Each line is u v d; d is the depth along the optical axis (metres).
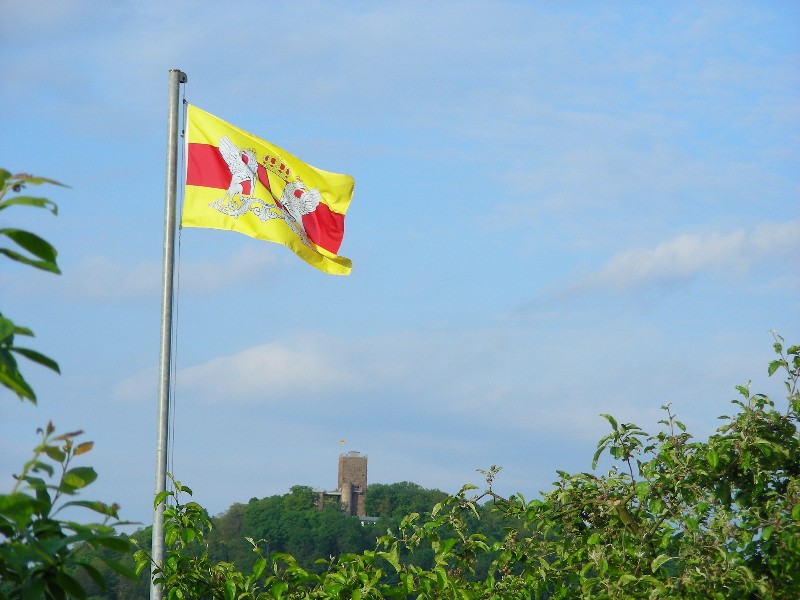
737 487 16.55
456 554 17.17
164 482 22.17
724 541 14.71
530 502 17.23
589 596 15.34
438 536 16.62
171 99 24.77
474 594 15.80
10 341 6.34
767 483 16.83
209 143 25.42
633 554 16.08
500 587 17.05
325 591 15.21
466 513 17.52
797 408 16.45
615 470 16.70
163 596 17.97
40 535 7.28
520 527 17.92
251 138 25.70
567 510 17.23
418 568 15.94
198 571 15.72
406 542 16.78
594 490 17.08
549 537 17.95
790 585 15.29
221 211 25.28
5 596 7.21
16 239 6.52
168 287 23.56
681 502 16.28
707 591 14.59
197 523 16.12
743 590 14.57
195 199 25.14
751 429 16.09
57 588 7.27
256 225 25.52
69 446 7.34
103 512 7.44
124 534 7.44
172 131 24.70
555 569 16.89
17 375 6.26
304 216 26.14
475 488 17.02
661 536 16.59
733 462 16.27
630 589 15.26
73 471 7.32
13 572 7.19
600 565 15.52
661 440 16.66
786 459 16.62
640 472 16.52
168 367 23.00
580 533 17.38
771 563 15.16
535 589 16.64
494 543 17.47
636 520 16.78
